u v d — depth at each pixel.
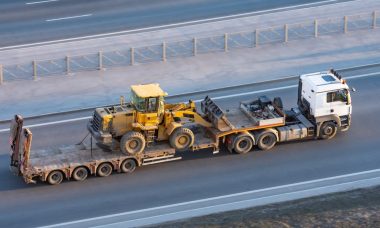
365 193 59.41
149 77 77.25
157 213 57.66
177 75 77.62
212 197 59.62
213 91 75.06
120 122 61.91
